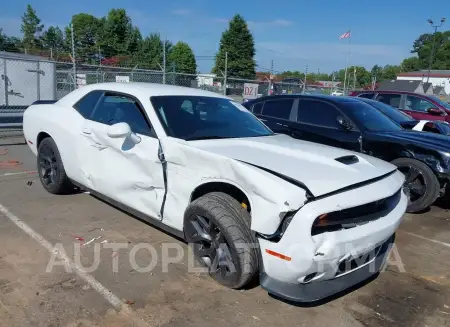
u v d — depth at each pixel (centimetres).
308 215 262
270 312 293
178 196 336
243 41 5175
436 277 368
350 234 276
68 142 455
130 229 424
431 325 292
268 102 699
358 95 1216
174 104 395
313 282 282
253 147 345
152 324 271
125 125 351
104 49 5991
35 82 1331
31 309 277
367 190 294
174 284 321
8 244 373
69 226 423
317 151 351
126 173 379
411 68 11412
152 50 5206
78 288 307
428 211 566
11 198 503
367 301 319
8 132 1019
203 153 317
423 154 523
